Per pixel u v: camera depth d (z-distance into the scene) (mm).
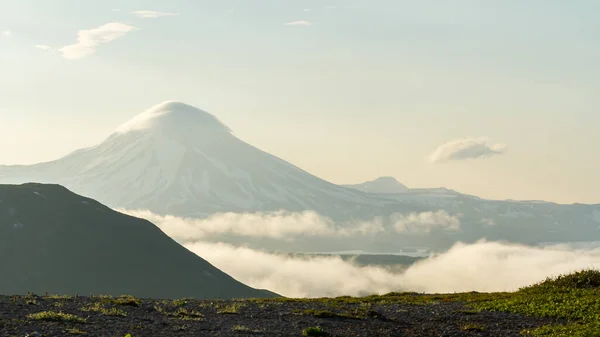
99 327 31203
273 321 37531
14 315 32750
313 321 38125
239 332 32688
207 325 34500
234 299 54812
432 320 40656
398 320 40469
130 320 34438
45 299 40750
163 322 34406
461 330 36781
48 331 28703
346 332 34906
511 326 38156
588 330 35188
